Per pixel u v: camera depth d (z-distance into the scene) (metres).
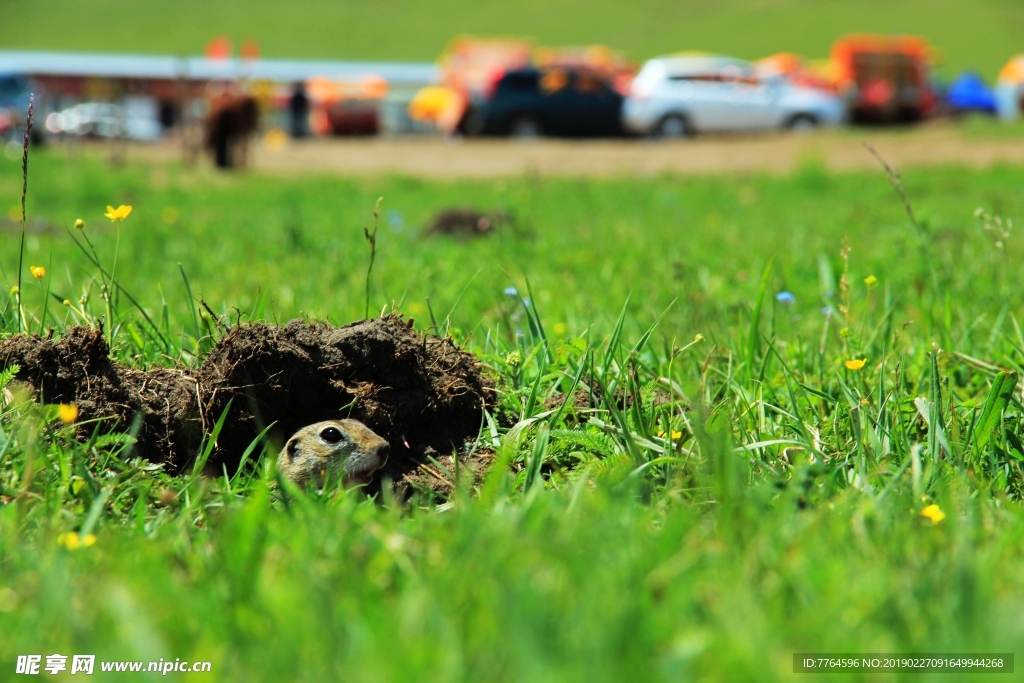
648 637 7.74
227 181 68.94
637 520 10.23
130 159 84.75
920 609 8.45
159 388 14.77
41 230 38.53
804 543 9.56
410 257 30.47
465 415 15.12
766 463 13.44
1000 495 12.26
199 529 11.31
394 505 11.49
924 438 14.74
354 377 14.77
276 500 12.20
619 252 32.44
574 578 8.48
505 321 19.25
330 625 7.83
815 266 28.45
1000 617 8.00
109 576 8.92
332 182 66.75
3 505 11.52
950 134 88.25
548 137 102.19
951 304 21.47
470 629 7.96
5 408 13.55
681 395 15.21
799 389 16.48
